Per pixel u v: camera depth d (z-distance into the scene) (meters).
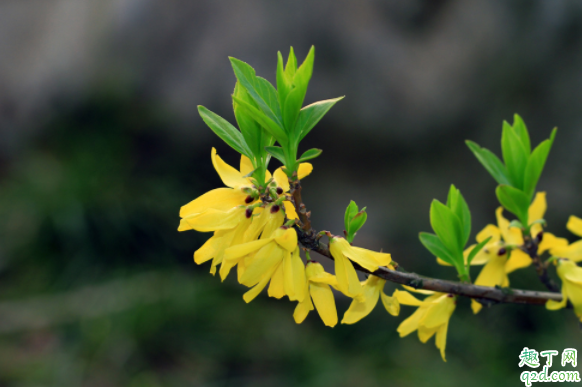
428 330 0.77
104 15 2.51
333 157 2.38
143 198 2.33
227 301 2.19
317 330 2.15
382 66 2.29
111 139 2.47
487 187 2.35
